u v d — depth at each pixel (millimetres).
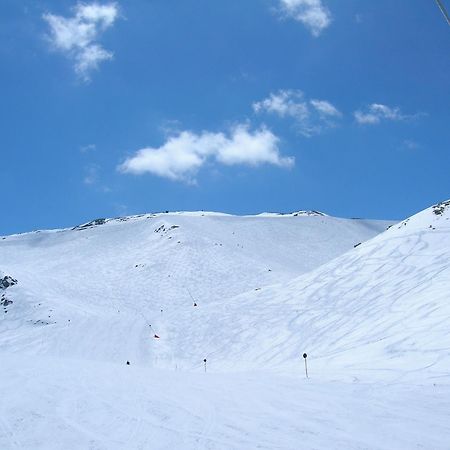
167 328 39312
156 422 8016
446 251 36312
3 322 52656
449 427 7781
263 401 10078
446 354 15328
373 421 8188
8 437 7043
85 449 6469
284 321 34219
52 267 89688
